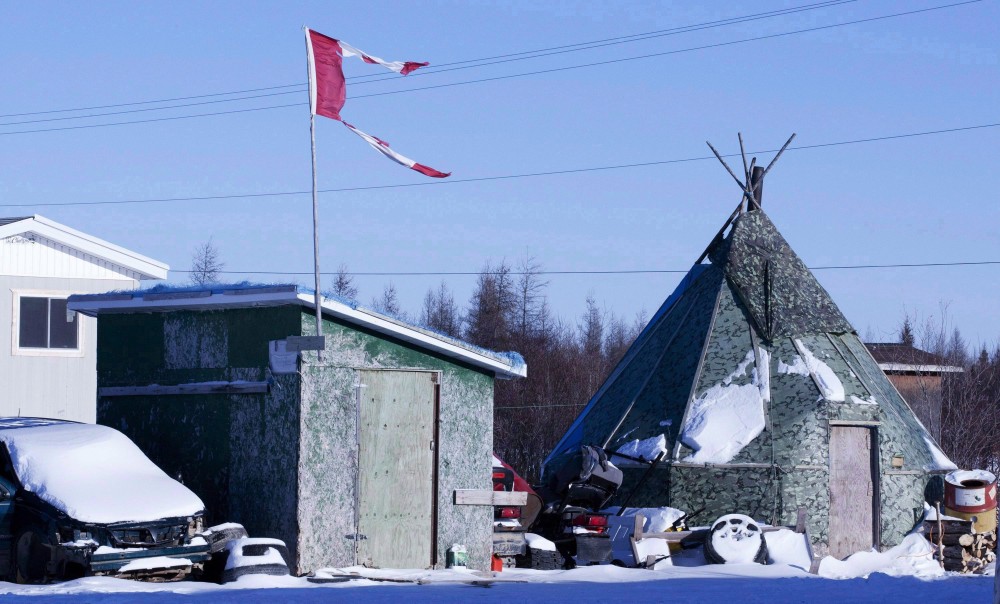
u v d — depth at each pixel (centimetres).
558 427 5253
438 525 1706
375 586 1423
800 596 1474
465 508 1739
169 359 1803
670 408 2370
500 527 1831
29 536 1416
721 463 2230
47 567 1384
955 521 2147
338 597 1287
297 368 1586
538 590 1445
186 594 1270
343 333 1636
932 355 4747
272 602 1223
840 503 2250
